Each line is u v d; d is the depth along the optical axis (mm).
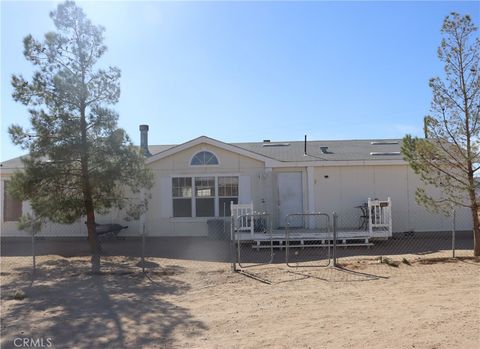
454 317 6238
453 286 8383
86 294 8523
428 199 11766
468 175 11359
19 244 16312
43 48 12062
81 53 12328
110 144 12211
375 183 17141
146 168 12859
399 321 6191
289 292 8336
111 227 16234
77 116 12375
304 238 14633
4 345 5805
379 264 10852
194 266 11414
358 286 8648
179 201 17219
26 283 9617
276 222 17094
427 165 11469
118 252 13992
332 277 9547
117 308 7500
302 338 5668
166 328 6367
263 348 5359
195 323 6559
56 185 12188
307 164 17062
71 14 12328
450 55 11195
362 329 5918
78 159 12312
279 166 17047
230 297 8109
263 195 17016
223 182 17172
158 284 9328
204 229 17094
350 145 20578
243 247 15070
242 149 17125
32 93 11891
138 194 17094
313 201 17016
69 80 11984
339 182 17141
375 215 15211
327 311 6914
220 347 5473
